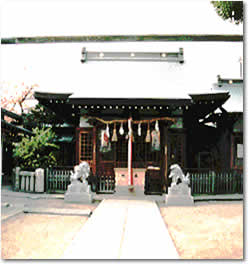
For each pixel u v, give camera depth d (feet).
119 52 42.27
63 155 41.16
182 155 31.86
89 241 14.47
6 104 50.16
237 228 17.39
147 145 31.07
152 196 28.78
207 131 37.52
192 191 30.01
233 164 35.01
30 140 34.68
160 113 31.07
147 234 15.72
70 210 20.81
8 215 19.29
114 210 21.66
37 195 27.37
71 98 28.84
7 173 40.65
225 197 27.78
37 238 15.11
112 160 31.22
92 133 32.01
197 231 16.81
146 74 40.06
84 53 41.96
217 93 27.48
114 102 28.76
